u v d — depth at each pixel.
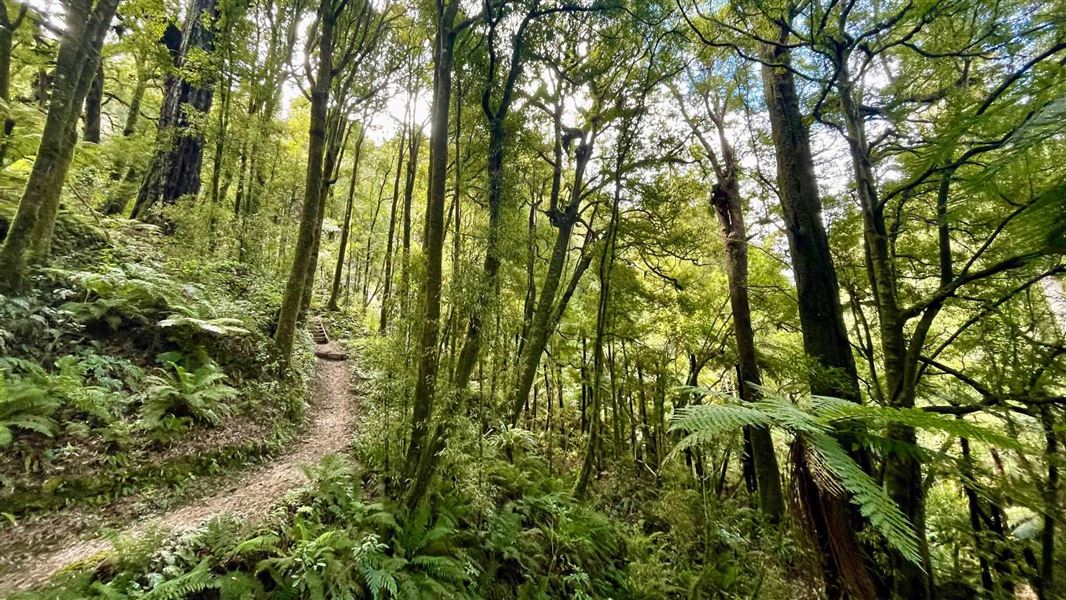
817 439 1.64
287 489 5.79
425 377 5.52
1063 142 1.88
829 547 1.61
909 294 7.36
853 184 7.66
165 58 11.46
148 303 7.60
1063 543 5.09
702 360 12.19
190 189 12.88
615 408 11.95
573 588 6.10
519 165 10.57
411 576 4.52
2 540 4.04
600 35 9.05
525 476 7.58
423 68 13.94
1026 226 1.86
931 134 4.64
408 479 5.53
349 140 22.03
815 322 5.22
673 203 10.41
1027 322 5.67
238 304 9.96
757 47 6.58
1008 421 4.21
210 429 6.55
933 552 5.79
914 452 1.68
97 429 5.39
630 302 11.22
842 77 4.69
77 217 8.69
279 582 3.96
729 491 10.73
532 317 10.52
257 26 12.56
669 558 6.48
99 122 13.84
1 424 4.58
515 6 7.95
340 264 18.88
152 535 4.00
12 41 10.03
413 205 21.16
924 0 3.41
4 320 5.67
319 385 10.77
